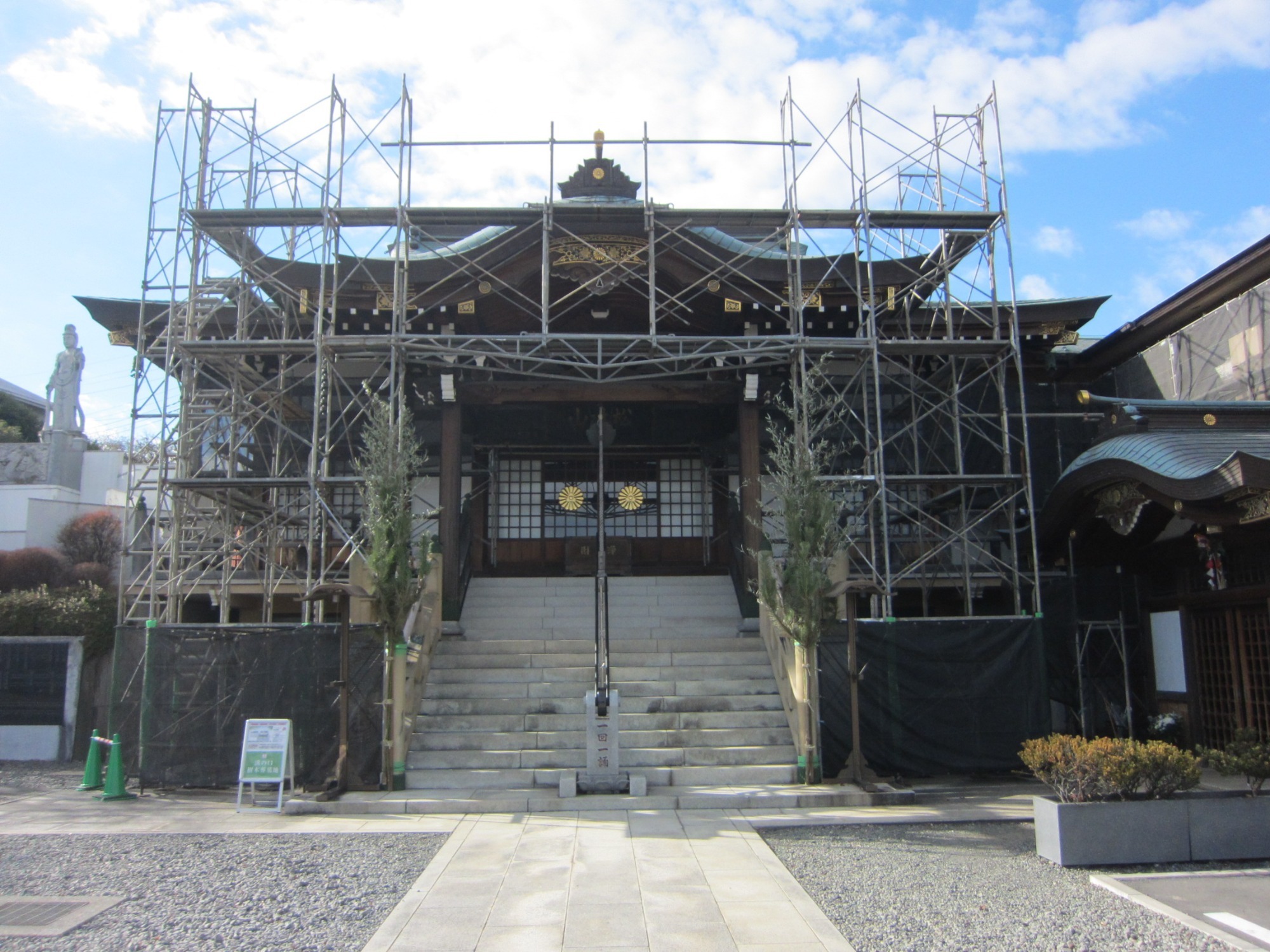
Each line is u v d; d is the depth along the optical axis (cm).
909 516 1625
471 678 1362
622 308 1720
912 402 1605
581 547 1934
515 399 1742
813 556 1207
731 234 1881
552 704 1291
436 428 1827
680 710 1295
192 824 998
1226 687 1364
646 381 1750
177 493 1465
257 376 1702
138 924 674
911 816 1013
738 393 1722
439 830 955
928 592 1667
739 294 1625
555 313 1709
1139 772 827
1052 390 1831
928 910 698
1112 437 1411
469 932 650
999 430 1528
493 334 1695
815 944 625
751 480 1673
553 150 1520
